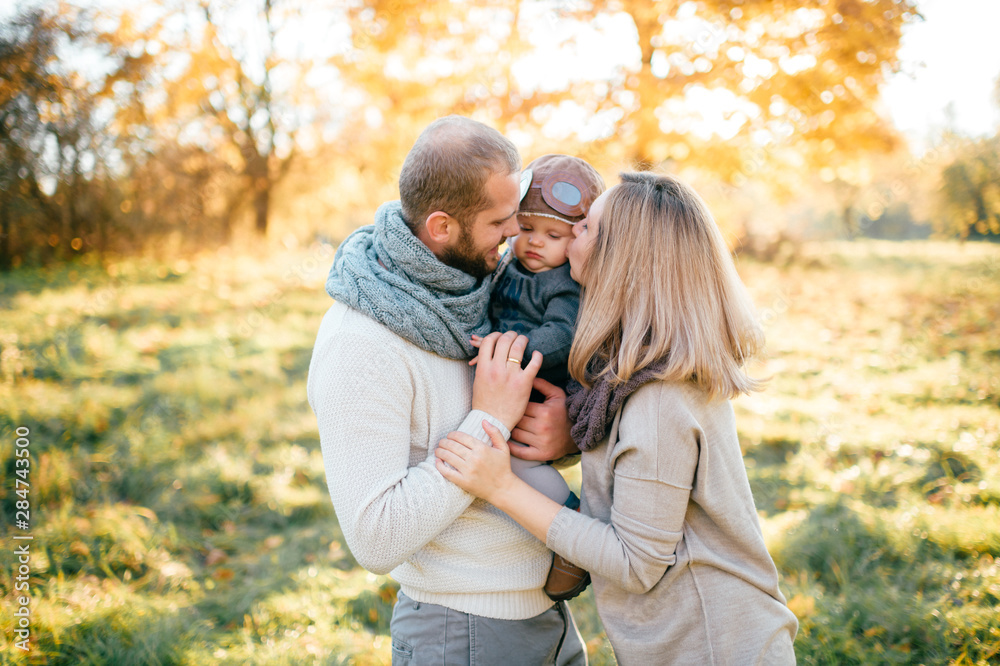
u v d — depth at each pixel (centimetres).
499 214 140
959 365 547
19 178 1002
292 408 489
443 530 143
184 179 1226
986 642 234
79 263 1031
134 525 326
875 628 248
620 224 139
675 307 132
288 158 1377
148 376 525
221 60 1236
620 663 140
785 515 336
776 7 662
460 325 145
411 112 855
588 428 138
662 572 131
